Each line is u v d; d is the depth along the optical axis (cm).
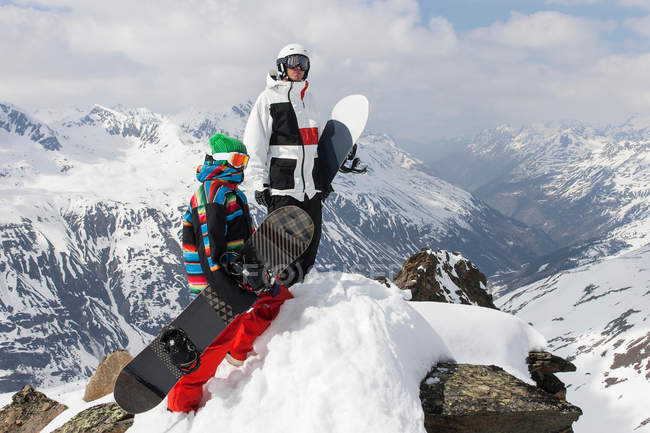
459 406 416
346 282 484
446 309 552
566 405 421
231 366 435
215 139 402
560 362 541
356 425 344
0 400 1440
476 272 1070
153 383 393
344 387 363
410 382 405
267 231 401
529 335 561
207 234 377
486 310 561
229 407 393
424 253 1018
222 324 386
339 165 540
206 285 395
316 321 418
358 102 546
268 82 516
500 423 412
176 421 407
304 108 521
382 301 467
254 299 391
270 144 518
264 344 423
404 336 447
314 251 524
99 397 662
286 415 369
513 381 457
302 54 507
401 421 355
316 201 535
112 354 686
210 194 385
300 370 385
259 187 507
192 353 378
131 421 494
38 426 632
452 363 493
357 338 399
